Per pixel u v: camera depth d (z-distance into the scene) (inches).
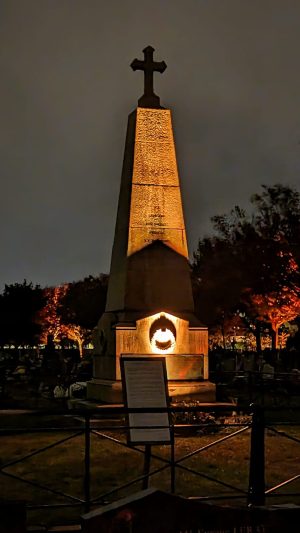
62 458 512.4
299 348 1833.2
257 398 952.3
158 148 737.6
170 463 357.4
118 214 760.3
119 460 503.5
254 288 1790.1
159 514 244.5
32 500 389.7
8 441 590.6
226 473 458.9
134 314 705.0
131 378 381.1
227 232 1894.7
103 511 243.1
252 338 2539.4
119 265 734.5
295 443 587.8
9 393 1105.4
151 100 752.3
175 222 732.7
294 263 1711.4
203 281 1947.6
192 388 693.3
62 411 334.3
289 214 1747.0
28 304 3068.4
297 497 401.4
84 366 1456.7
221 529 248.5
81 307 3100.4
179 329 705.0
